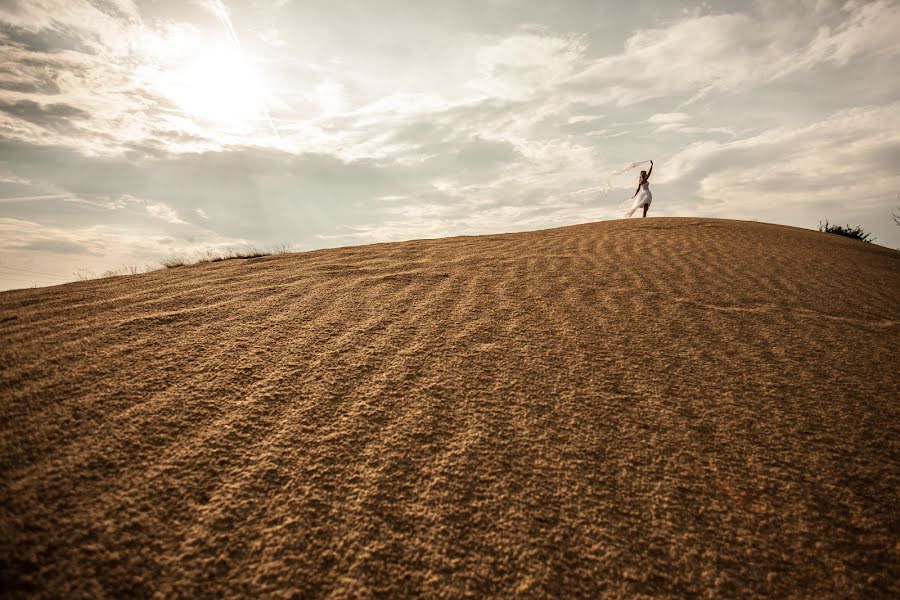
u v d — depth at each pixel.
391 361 2.60
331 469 1.67
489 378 2.42
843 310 3.68
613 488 1.62
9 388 2.08
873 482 1.68
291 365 2.51
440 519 1.46
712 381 2.45
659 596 1.23
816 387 2.40
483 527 1.44
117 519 1.38
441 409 2.10
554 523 1.46
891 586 1.26
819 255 5.84
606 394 2.28
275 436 1.85
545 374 2.48
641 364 2.63
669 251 5.93
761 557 1.36
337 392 2.23
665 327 3.23
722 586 1.26
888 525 1.48
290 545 1.34
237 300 3.77
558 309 3.61
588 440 1.90
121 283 4.48
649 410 2.14
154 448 1.72
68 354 2.50
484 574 1.28
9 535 1.28
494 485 1.62
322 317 3.37
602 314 3.49
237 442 1.79
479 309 3.60
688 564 1.33
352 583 1.24
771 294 4.07
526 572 1.29
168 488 1.52
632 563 1.33
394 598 1.20
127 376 2.27
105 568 1.22
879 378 2.51
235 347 2.72
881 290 4.29
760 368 2.61
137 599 1.15
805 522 1.49
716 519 1.50
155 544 1.31
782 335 3.13
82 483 1.51
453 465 1.72
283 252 7.64
